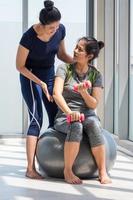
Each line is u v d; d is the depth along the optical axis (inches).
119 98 249.8
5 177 166.1
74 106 163.2
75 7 271.4
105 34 265.1
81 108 163.3
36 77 163.8
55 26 157.2
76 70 166.2
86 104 163.5
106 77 267.1
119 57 248.2
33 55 162.9
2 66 267.4
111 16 265.3
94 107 163.0
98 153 157.2
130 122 248.4
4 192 144.8
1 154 215.9
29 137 165.6
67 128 158.9
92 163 158.7
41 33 158.2
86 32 272.2
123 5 245.1
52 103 172.4
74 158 156.3
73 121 155.7
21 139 263.6
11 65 267.7
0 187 151.3
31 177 163.9
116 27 261.6
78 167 157.8
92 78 166.2
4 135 268.1
